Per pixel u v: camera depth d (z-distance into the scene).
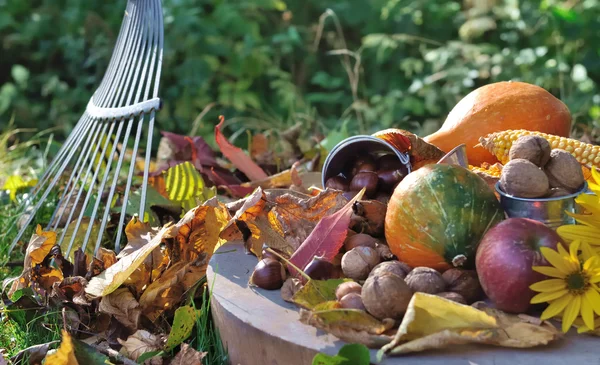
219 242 0.99
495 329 0.74
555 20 2.40
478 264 0.79
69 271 1.00
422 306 0.74
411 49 2.74
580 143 0.96
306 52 2.79
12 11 2.78
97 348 0.89
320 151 1.39
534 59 2.34
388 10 2.76
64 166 1.20
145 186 1.06
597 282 0.76
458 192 0.82
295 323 0.80
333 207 0.93
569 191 0.85
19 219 1.29
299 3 2.90
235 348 0.84
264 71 2.65
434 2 2.78
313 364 0.73
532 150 0.85
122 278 0.91
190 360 0.85
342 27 2.88
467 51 2.44
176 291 0.96
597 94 2.27
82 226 1.17
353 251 0.86
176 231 0.94
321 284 0.83
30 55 2.78
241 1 2.70
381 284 0.76
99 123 1.20
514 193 0.83
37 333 0.98
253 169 1.30
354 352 0.73
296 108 2.49
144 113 1.10
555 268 0.75
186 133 2.43
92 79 2.49
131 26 1.24
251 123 2.26
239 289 0.88
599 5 2.39
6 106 2.47
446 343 0.74
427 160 0.97
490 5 2.61
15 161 1.70
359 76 2.73
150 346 0.90
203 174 1.30
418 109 2.41
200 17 2.65
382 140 0.95
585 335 0.77
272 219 0.95
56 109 2.51
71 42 2.55
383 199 0.97
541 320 0.77
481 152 1.08
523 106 1.08
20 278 1.00
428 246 0.82
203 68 2.44
